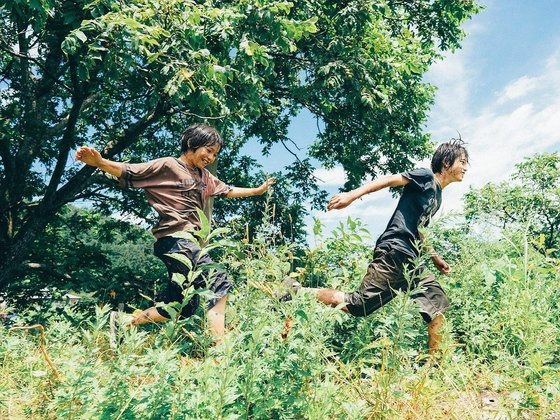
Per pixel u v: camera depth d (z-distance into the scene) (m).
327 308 1.88
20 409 1.80
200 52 5.39
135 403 1.47
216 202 13.81
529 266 3.40
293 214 13.24
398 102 11.41
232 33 5.96
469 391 2.19
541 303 3.02
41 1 5.33
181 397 1.45
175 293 2.56
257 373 1.52
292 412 1.61
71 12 5.79
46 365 2.08
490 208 3.75
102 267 11.69
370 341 2.66
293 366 1.69
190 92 5.55
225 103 6.52
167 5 5.48
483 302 3.47
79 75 5.42
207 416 1.42
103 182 10.73
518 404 1.94
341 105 11.05
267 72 6.79
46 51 11.13
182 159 2.90
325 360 2.15
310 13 8.79
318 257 3.03
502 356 2.63
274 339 1.86
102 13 5.30
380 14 9.16
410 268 2.85
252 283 2.21
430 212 2.94
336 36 9.17
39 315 2.94
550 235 27.97
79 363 1.64
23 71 10.97
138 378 1.85
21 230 10.31
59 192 9.97
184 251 2.55
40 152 12.45
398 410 1.90
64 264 11.34
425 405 1.93
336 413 1.73
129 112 13.19
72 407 1.53
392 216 3.03
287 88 10.66
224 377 1.41
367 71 9.26
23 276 10.83
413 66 10.56
